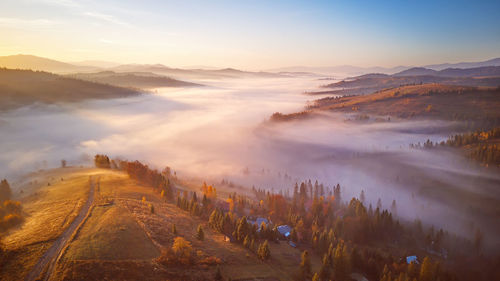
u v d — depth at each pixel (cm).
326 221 14012
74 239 7456
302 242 11719
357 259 9856
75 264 6269
